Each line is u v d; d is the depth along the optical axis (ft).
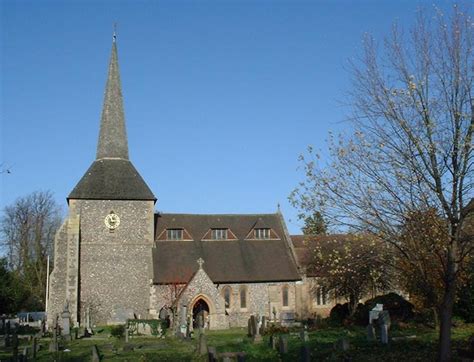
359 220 55.62
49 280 159.33
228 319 156.15
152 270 158.40
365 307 126.41
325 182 57.31
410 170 53.52
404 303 120.47
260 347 86.74
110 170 168.25
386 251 59.88
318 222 58.13
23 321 181.27
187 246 168.76
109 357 85.25
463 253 55.77
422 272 57.41
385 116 56.90
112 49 180.86
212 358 64.85
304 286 167.43
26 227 229.25
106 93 176.96
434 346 75.87
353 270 75.15
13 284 197.47
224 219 180.55
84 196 160.45
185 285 152.97
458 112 52.31
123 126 175.32
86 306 154.51
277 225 183.11
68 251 155.02
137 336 124.57
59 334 116.78
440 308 56.24
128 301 157.38
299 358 72.18
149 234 163.53
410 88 53.26
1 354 93.04
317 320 137.49
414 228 53.93
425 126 52.95
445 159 52.60
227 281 161.38
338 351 75.36
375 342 84.64
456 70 53.06
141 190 165.89
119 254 160.04
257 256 171.63
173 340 112.78
